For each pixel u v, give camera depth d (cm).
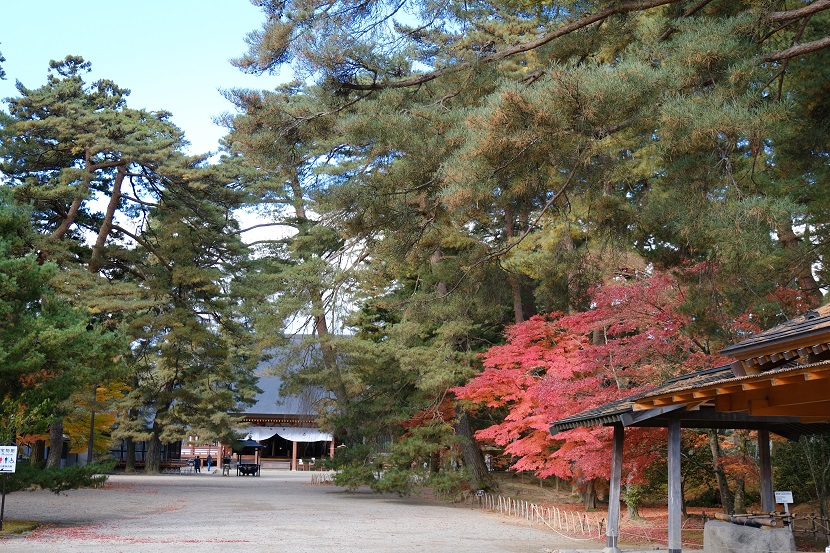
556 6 2080
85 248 3581
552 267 2109
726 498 1762
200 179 3262
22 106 3189
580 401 1794
